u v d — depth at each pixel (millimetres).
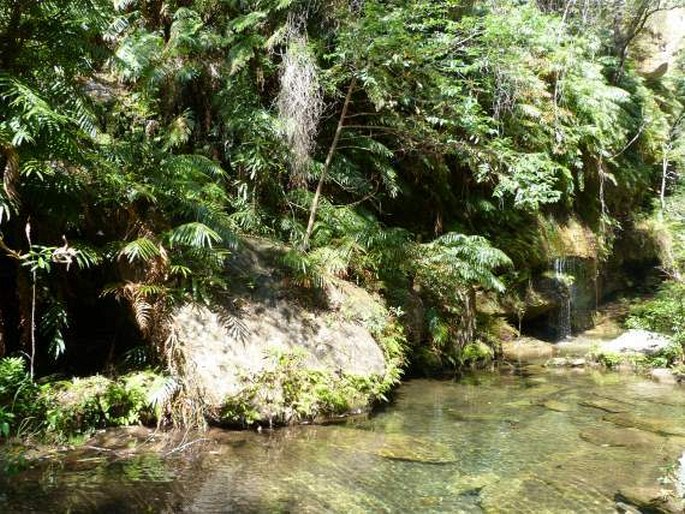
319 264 6969
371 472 4484
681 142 17391
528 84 10656
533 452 5043
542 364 9352
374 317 7008
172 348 5336
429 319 8680
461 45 8961
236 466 4465
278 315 6203
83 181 5684
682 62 19000
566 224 12766
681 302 10039
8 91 4660
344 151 9320
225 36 8195
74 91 5848
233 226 6723
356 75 7641
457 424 5855
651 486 4312
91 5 5586
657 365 8844
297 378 5742
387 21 7160
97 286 6453
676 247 15344
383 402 6594
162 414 5141
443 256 8625
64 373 5820
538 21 9633
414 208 10555
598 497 4109
